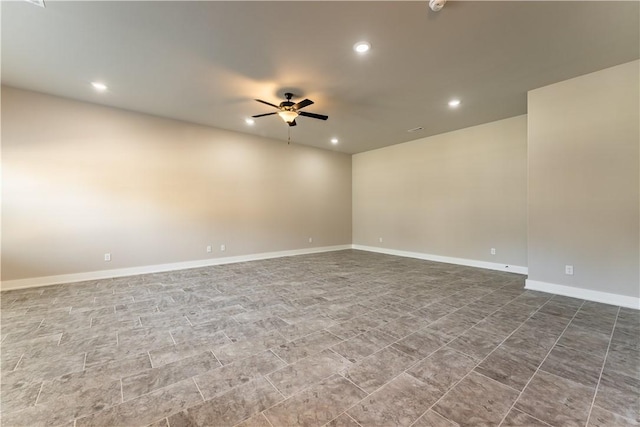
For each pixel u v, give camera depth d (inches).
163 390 68.4
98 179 172.9
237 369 77.4
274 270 202.7
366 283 167.0
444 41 105.9
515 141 193.2
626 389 68.1
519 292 146.9
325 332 100.6
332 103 166.7
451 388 68.9
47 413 60.5
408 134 237.3
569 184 136.7
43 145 156.6
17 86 147.0
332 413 60.6
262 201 249.4
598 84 128.3
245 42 107.0
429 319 112.0
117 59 119.5
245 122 206.1
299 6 87.6
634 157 120.6
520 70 127.8
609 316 113.2
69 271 165.0
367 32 100.5
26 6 87.0
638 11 89.5
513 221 195.6
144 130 188.4
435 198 241.9
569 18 93.2
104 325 106.1
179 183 203.6
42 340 94.0
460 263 224.8
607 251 127.5
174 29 99.3
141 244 188.9
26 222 153.3
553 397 65.4
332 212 302.8
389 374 74.9
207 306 127.2
